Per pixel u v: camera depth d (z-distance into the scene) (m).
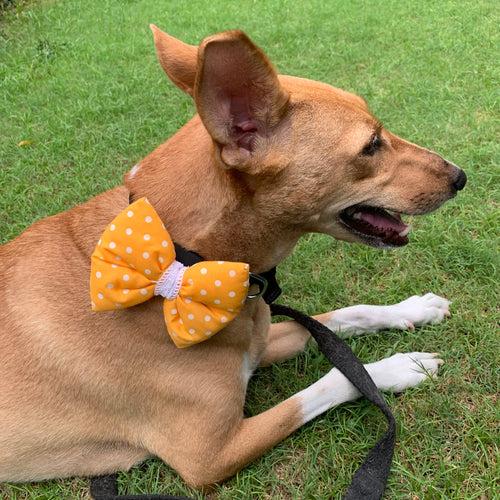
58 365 0.48
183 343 0.45
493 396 0.54
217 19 1.48
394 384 0.54
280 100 0.42
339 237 0.50
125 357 0.47
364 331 0.61
